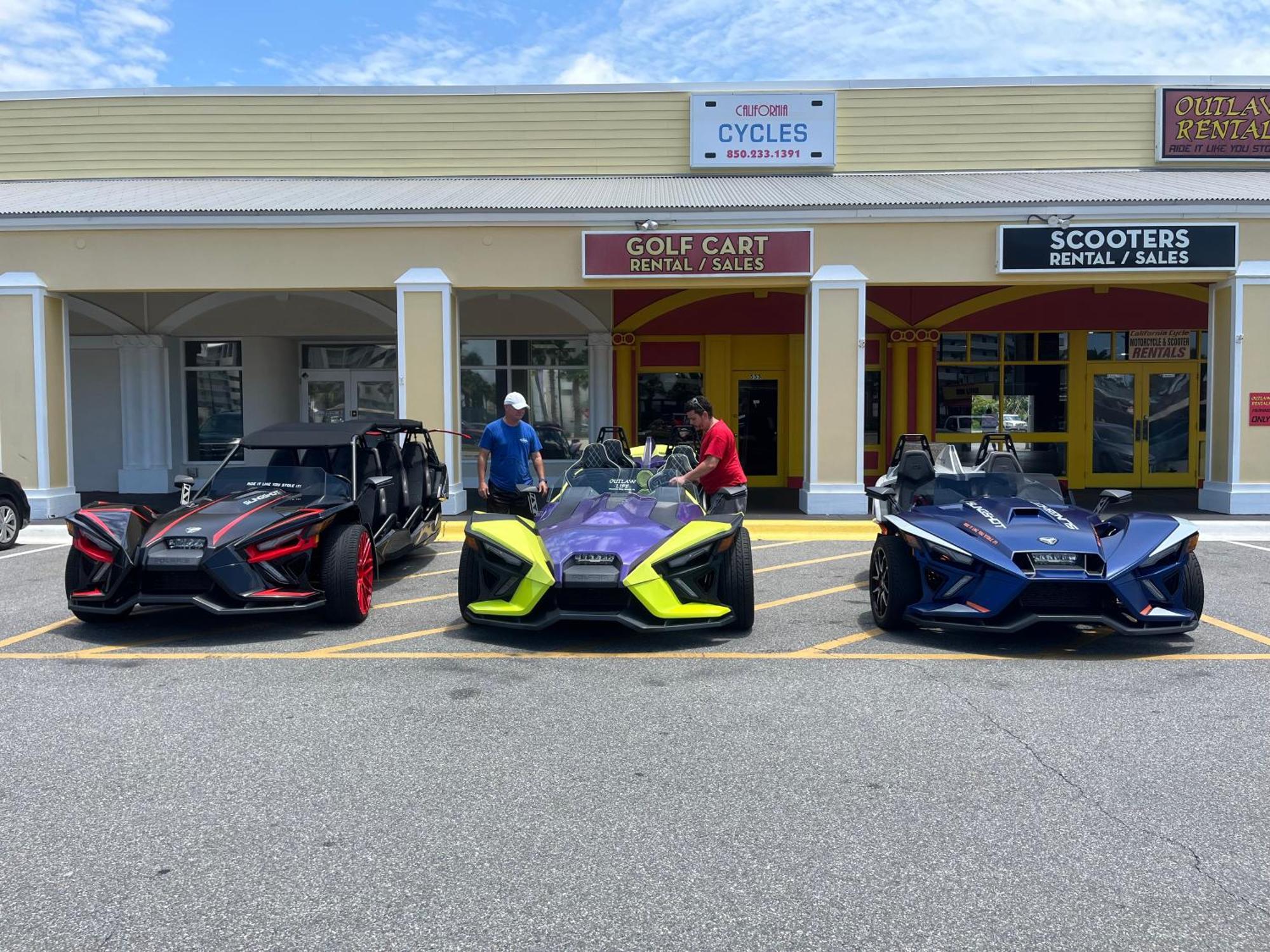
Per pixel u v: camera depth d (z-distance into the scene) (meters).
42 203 12.78
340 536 6.56
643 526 6.39
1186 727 4.43
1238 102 15.16
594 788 3.71
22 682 5.22
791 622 6.76
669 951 2.60
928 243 11.80
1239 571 8.57
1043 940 2.65
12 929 2.71
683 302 16.11
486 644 6.09
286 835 3.31
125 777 3.83
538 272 12.02
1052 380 16.34
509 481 8.73
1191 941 2.64
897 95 15.59
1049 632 6.42
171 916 2.79
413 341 12.06
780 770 3.90
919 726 4.45
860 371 11.91
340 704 4.80
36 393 12.07
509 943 2.64
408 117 15.76
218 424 16.48
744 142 15.56
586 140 15.73
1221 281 11.95
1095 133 15.45
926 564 6.14
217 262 12.05
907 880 2.98
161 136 15.83
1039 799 3.60
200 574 6.07
